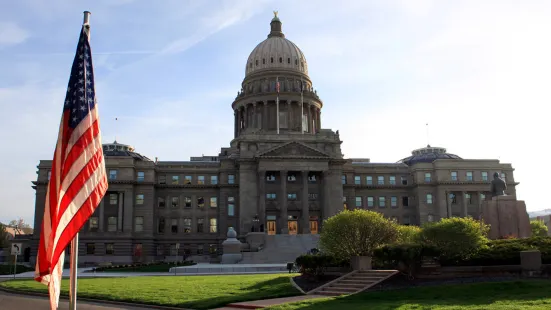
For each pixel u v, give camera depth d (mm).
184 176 119688
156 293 37469
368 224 43656
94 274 65875
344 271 41625
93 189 17047
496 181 59656
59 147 17109
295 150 109875
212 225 118438
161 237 116562
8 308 32719
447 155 134125
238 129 139000
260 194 107625
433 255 38812
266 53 143375
